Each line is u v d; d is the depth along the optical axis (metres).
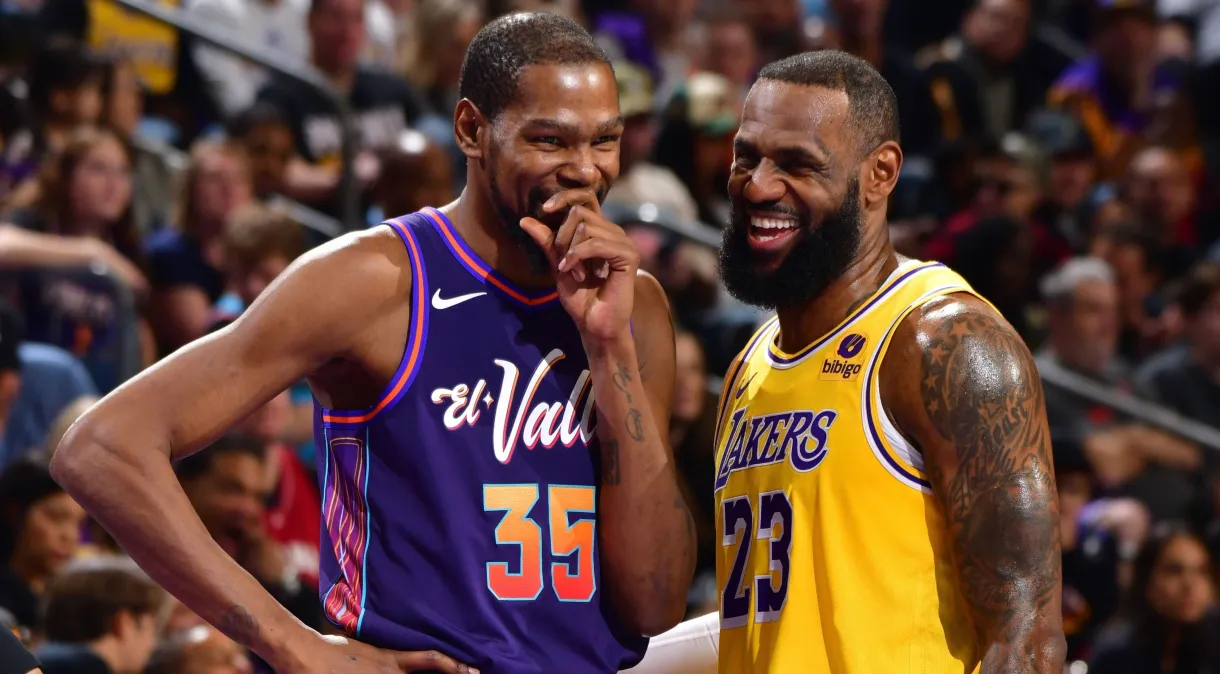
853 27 16.08
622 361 5.10
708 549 10.36
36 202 10.70
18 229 10.56
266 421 8.95
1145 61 16.88
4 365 9.22
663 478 5.17
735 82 16.00
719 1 17.53
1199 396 12.47
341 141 12.11
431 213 5.20
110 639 7.50
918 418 5.02
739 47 15.99
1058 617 4.85
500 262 5.16
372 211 12.09
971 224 13.30
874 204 5.36
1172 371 12.61
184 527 4.65
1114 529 10.68
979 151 14.05
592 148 5.01
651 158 13.86
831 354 5.29
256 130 12.09
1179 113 16.41
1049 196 15.34
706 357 11.65
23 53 12.45
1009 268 13.10
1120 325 14.11
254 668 8.07
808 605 5.16
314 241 11.95
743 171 5.34
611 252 4.96
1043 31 18.06
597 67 5.00
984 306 5.14
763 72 5.43
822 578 5.14
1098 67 16.91
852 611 5.07
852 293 5.34
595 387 5.12
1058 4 19.50
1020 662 4.75
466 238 5.16
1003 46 16.70
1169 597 9.52
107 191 10.72
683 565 5.25
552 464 5.12
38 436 9.51
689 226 12.00
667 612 5.26
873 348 5.18
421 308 5.03
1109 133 16.70
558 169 4.95
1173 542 9.57
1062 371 12.33
